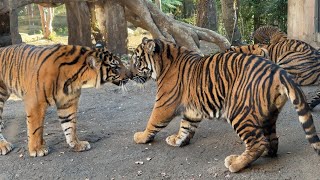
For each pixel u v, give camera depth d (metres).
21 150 5.13
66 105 4.96
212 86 4.52
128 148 5.11
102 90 8.10
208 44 12.69
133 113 6.64
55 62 4.74
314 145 3.96
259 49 6.38
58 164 4.74
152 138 5.21
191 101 4.80
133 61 5.25
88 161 4.80
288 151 4.76
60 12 18.59
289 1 9.57
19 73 4.90
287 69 7.35
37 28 17.42
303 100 3.95
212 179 4.27
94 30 11.62
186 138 5.06
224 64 4.46
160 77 5.03
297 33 9.33
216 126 5.73
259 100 4.13
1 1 9.36
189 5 18.86
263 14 12.98
